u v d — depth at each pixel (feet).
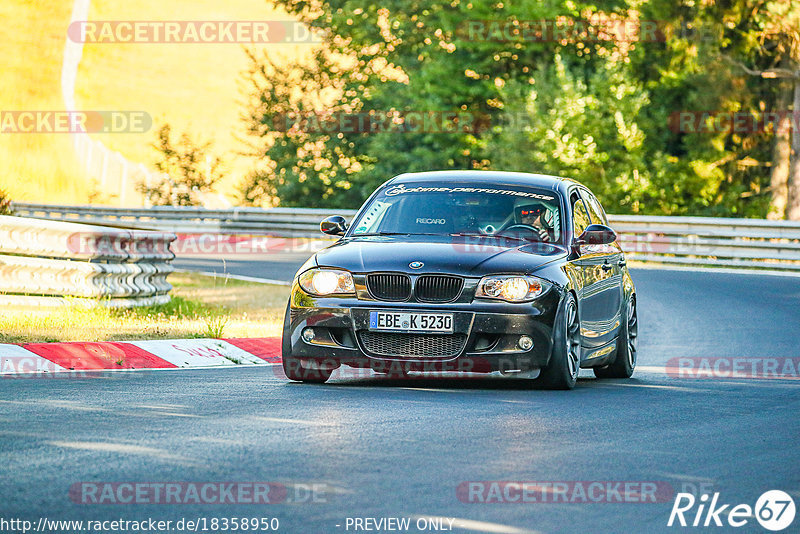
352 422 83.76
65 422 80.18
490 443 76.95
